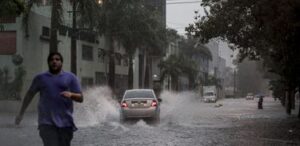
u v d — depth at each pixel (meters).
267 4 18.00
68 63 48.12
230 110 45.88
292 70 27.66
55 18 35.12
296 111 43.91
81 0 36.28
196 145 15.11
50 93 7.39
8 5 12.66
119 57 54.78
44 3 43.66
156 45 56.66
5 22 39.62
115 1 48.12
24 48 39.59
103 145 14.95
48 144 7.30
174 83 88.25
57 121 7.33
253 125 24.53
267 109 49.56
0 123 23.88
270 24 18.25
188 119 29.14
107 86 52.66
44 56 42.31
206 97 84.50
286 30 18.48
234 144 15.44
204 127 22.70
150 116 23.80
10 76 39.69
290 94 38.06
